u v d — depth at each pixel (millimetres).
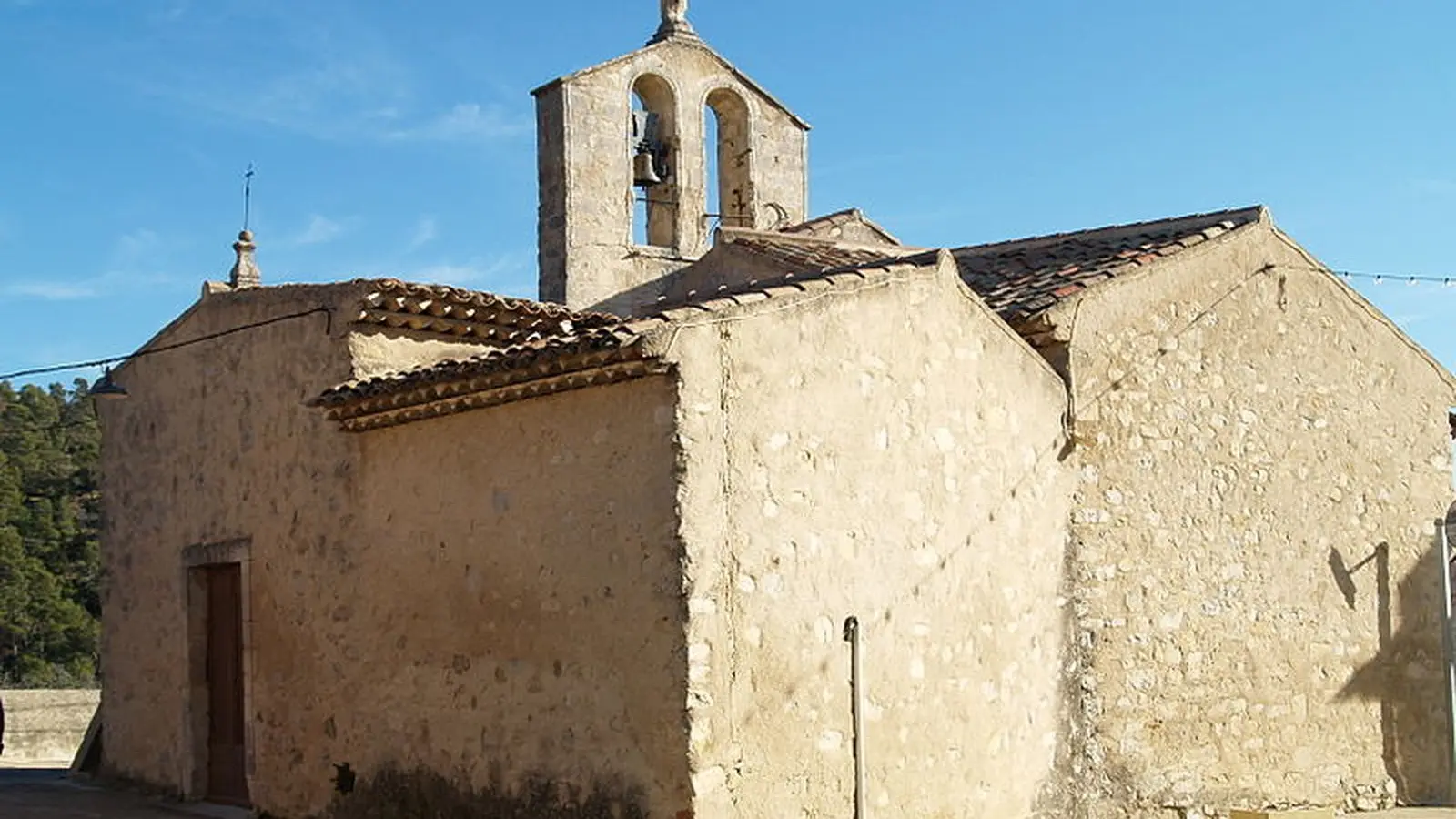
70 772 17578
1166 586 13922
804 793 10891
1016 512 12898
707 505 10602
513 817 11469
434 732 12266
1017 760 12602
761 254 17172
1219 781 13992
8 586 42125
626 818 10602
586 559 11094
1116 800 13320
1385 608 15562
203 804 15055
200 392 15586
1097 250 15680
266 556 14344
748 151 20031
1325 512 15242
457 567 12188
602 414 11086
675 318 10602
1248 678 14359
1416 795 15430
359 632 13133
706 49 19969
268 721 14109
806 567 11133
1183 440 14242
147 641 16188
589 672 10992
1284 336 15195
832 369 11523
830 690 11148
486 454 12031
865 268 12281
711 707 10422
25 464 46875
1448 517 16453
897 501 11859
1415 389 16234
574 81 19078
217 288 15477
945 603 12125
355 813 12961
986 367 12797
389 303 13500
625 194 19312
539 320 14305
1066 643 13227
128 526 16688
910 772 11664
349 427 13180
